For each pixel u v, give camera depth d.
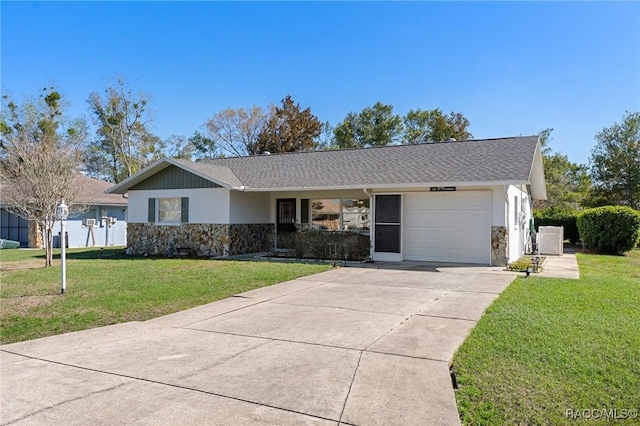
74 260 14.69
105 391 3.67
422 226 13.60
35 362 4.46
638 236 17.30
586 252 18.28
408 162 14.48
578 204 32.62
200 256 15.64
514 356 4.42
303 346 4.89
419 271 11.27
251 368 4.21
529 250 18.22
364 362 4.33
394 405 3.36
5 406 3.39
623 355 4.42
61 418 3.18
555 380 3.81
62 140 22.66
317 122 41.06
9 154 20.41
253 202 16.67
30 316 6.44
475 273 10.88
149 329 5.73
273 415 3.21
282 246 16.62
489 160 13.06
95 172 35.25
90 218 23.59
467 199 13.00
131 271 11.27
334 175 14.68
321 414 3.22
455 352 4.61
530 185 18.50
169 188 16.61
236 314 6.54
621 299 7.31
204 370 4.17
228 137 41.81
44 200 12.72
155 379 3.94
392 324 5.82
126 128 33.97
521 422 3.11
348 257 14.12
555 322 5.73
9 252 18.78
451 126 39.12
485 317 6.07
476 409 3.30
